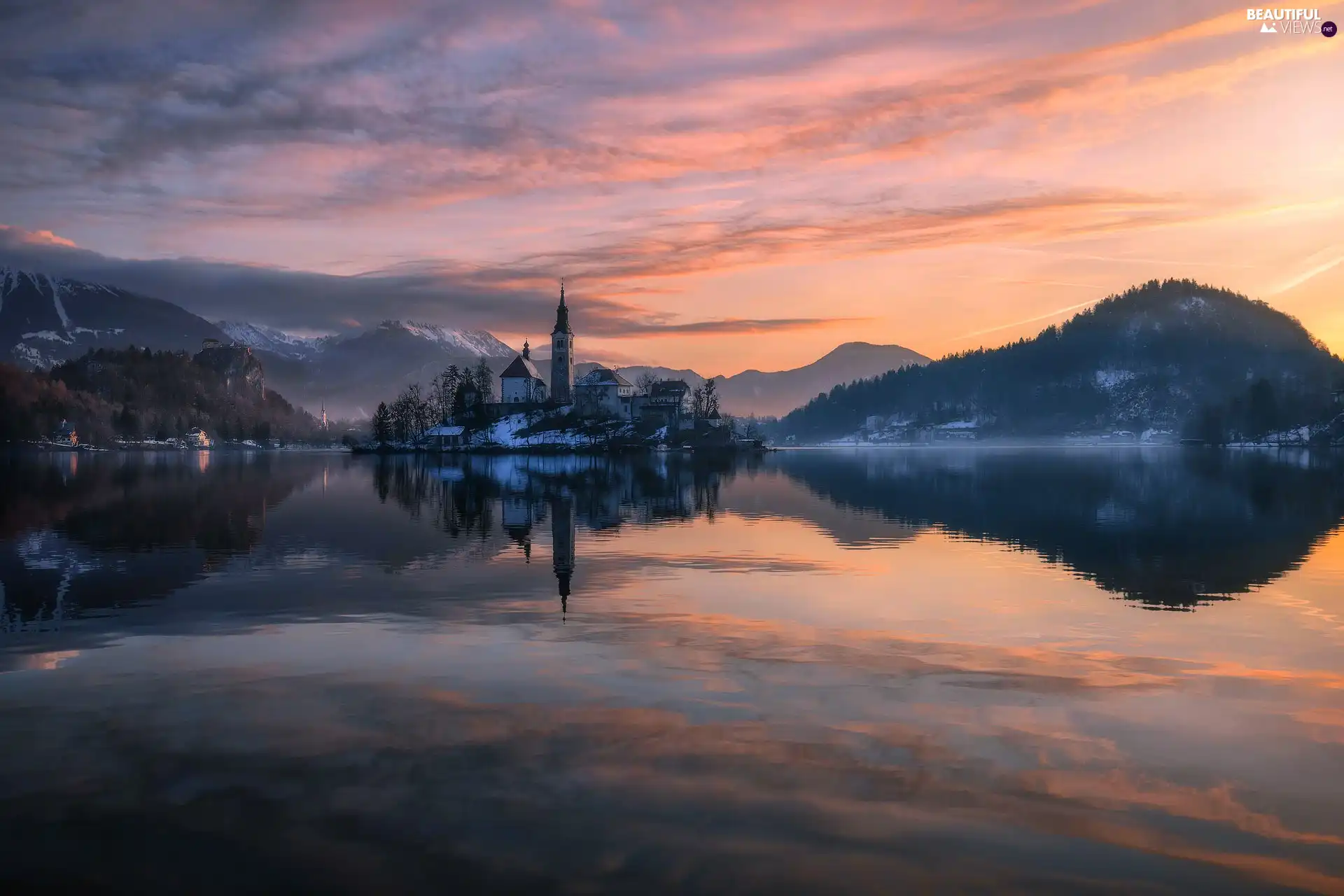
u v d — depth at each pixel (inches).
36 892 496.7
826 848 543.2
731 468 6254.9
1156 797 614.5
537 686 866.8
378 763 666.8
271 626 1136.2
